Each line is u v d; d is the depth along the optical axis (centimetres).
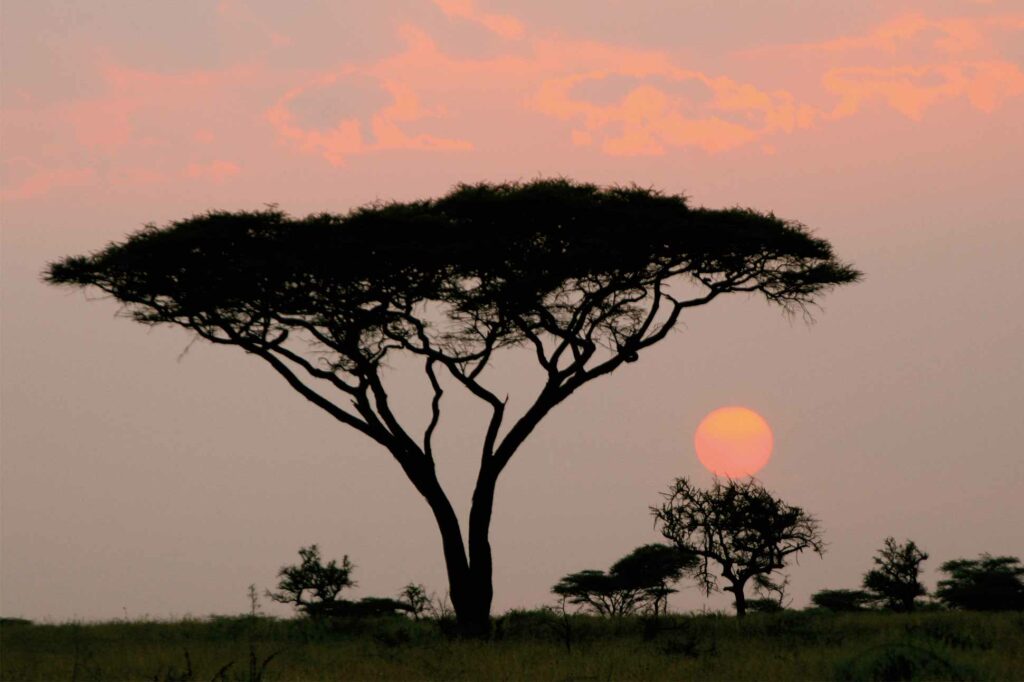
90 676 7919
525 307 11075
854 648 8619
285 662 8662
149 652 9106
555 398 11519
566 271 10906
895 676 7212
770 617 11400
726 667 8050
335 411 11456
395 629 10925
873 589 15950
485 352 11544
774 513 12681
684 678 7638
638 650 9262
